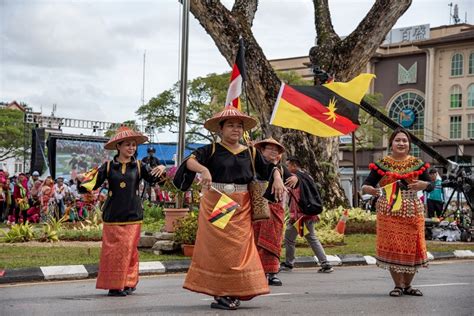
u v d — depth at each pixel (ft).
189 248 40.75
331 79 51.47
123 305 24.77
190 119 151.84
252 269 23.11
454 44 195.52
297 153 64.49
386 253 27.53
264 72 64.59
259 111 65.67
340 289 30.07
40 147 94.94
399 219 27.35
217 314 22.49
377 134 177.88
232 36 64.08
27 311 23.39
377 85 210.18
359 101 42.27
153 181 28.40
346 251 46.60
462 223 59.82
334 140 66.33
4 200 75.87
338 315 22.57
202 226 23.44
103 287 27.43
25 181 74.38
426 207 71.72
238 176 23.56
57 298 26.81
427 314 22.97
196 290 23.20
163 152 109.70
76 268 34.30
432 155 55.31
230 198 23.38
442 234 59.16
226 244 22.97
